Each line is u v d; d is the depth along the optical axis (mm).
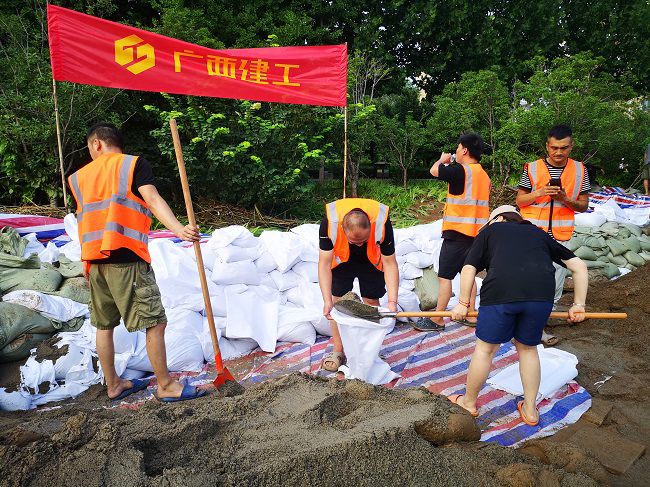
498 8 15094
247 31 11656
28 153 8102
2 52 8797
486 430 3174
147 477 2131
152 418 2559
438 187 12625
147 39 5023
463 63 15344
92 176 3080
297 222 9000
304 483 2244
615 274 5969
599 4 15234
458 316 3188
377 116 12492
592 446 2945
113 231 2992
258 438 2549
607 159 11523
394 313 3344
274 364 4016
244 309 4285
